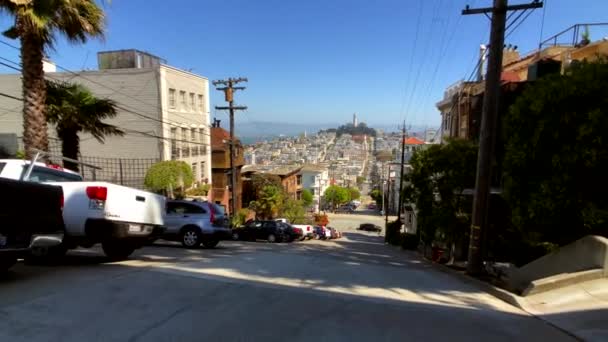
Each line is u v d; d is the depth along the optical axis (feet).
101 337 13.56
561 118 25.49
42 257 28.91
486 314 20.11
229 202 139.03
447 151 54.39
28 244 20.81
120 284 20.84
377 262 50.16
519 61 89.04
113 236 27.40
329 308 18.98
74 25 41.29
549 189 25.80
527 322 18.83
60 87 52.06
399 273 35.50
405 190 59.72
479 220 34.65
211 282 22.81
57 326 14.29
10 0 36.14
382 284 28.07
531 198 27.02
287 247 71.10
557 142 26.11
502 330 17.12
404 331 16.10
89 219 26.86
